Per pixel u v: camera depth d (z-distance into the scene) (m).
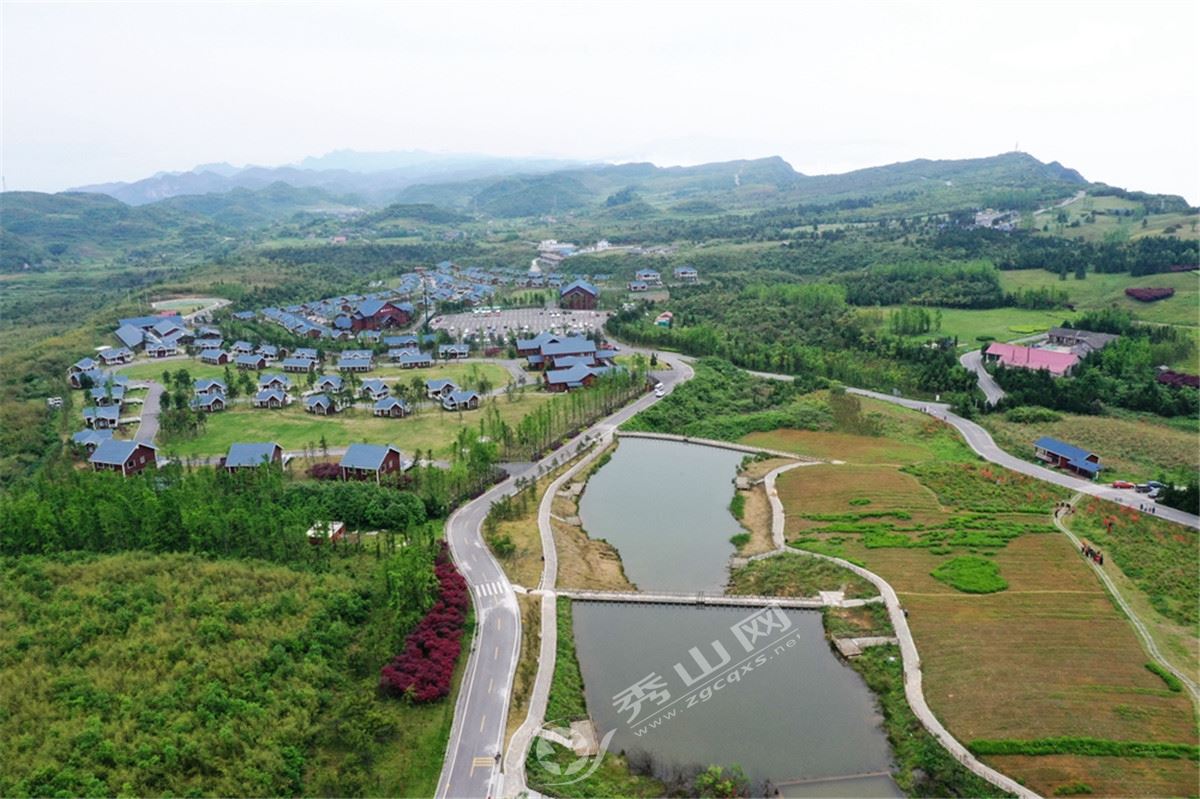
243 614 82.69
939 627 87.75
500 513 115.62
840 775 66.88
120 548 96.94
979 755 68.62
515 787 64.00
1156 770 66.31
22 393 172.25
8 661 73.88
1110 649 82.62
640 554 109.94
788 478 134.00
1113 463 135.00
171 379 189.62
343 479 125.88
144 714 67.62
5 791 58.78
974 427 157.62
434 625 84.62
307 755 66.75
